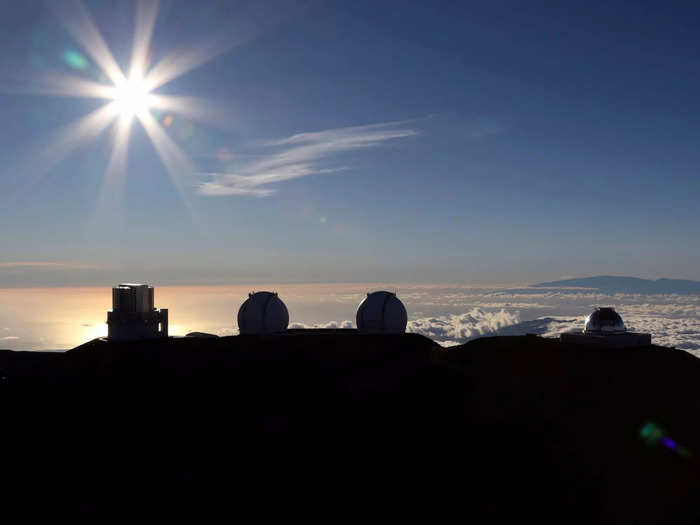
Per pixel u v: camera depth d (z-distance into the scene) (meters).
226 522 25.00
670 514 25.03
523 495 25.59
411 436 29.14
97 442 30.38
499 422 29.55
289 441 29.42
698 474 27.14
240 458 28.56
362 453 28.27
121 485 27.48
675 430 29.53
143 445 29.94
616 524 24.30
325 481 26.78
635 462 27.41
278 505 25.67
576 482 26.05
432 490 26.00
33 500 26.88
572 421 29.61
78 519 25.66
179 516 25.48
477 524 24.25
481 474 26.72
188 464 28.44
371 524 24.38
